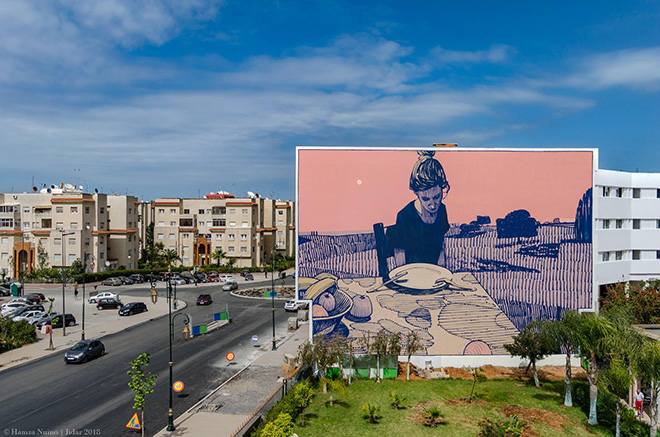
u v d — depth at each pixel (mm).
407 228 36906
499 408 28125
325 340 34125
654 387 22578
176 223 110250
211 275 91750
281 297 72312
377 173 36906
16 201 86312
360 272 36656
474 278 36969
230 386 31656
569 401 28547
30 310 54281
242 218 106812
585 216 37469
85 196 86750
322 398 29875
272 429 21719
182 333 46469
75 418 25938
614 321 26797
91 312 58594
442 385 32500
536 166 37438
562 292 37188
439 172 37125
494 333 36812
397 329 36500
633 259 48906
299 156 36688
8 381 32125
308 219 36625
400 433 24562
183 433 24109
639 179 48500
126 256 92812
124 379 32688
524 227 37250
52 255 83688
